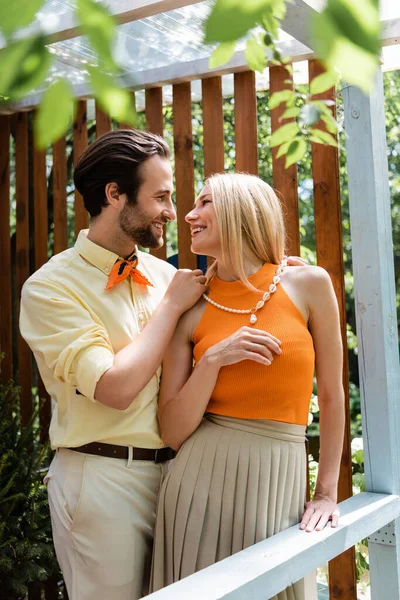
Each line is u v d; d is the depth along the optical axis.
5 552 2.70
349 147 2.30
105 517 1.77
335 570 2.48
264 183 1.89
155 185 1.87
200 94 3.20
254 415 1.73
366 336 2.29
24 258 3.37
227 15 0.64
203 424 1.80
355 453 3.41
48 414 3.29
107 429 1.81
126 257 1.97
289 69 2.21
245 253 1.84
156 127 2.88
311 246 6.65
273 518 1.72
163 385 1.86
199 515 1.73
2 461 2.72
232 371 1.73
